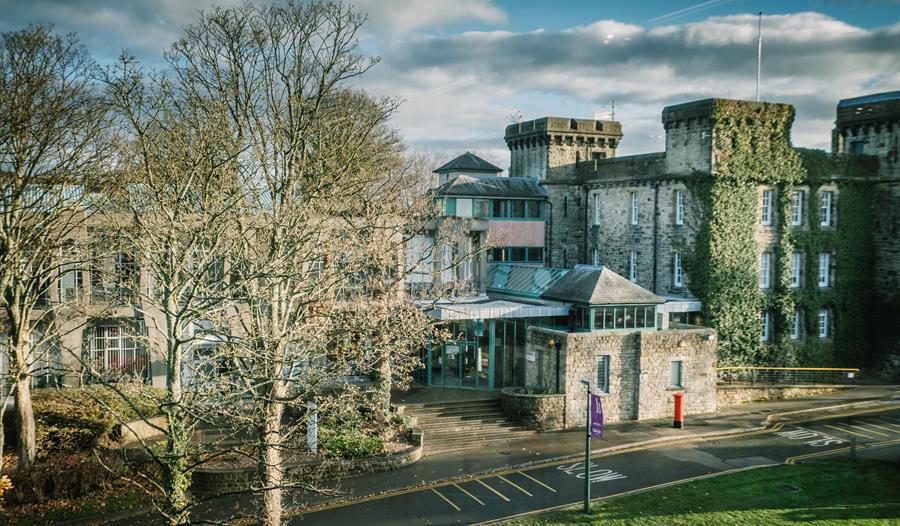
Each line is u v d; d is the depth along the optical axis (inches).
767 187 1801.2
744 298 1761.8
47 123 880.9
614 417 1400.1
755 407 1533.0
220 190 828.6
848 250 1909.4
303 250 991.0
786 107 1781.5
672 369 1454.2
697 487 1018.1
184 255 704.4
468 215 2103.8
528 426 1328.7
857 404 1578.5
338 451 1088.2
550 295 1558.8
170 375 686.5
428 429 1286.9
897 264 1886.1
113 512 910.4
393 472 1101.7
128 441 1114.1
